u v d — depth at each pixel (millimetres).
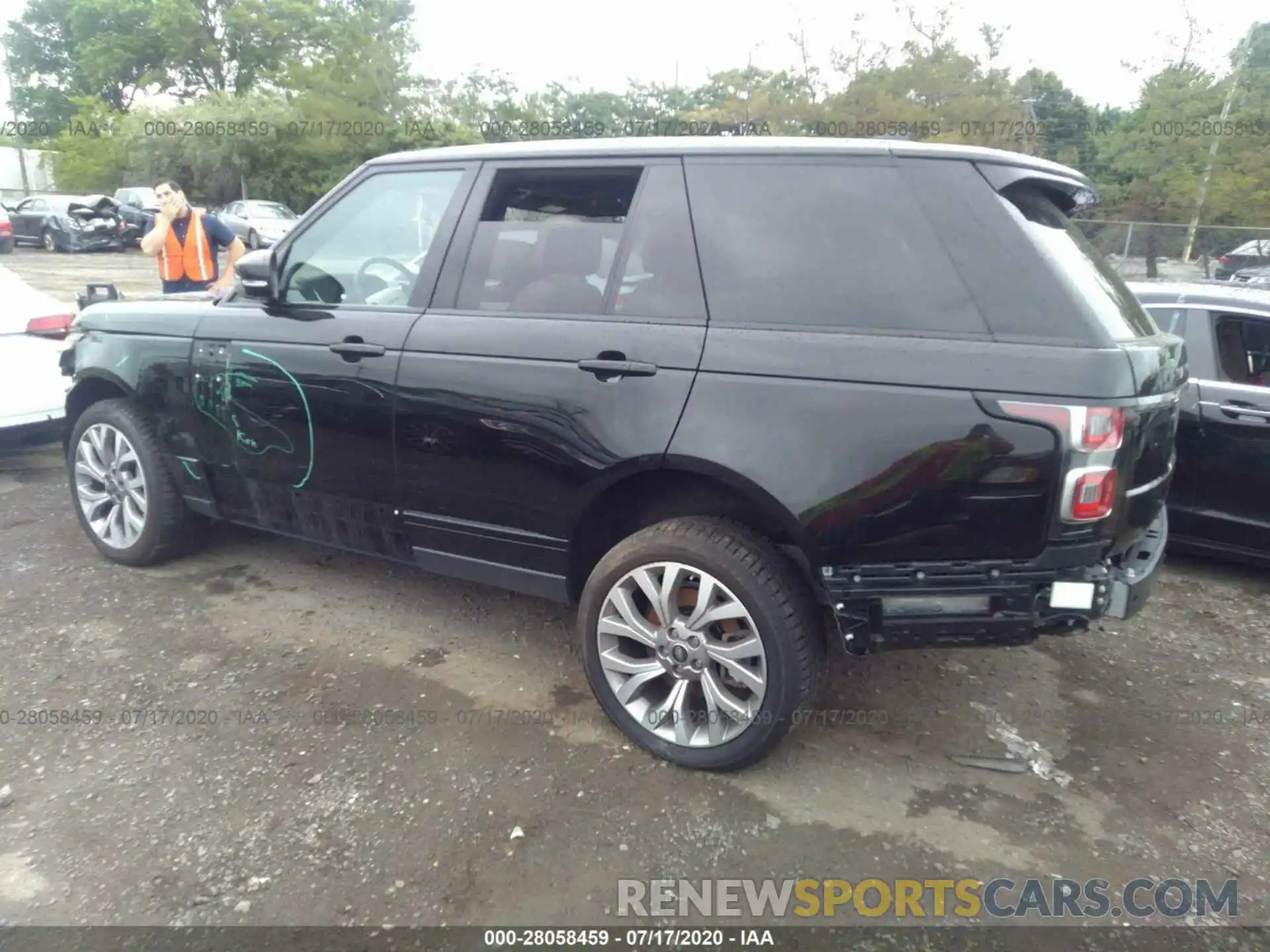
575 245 3162
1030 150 26062
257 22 41688
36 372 5594
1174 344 2936
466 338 3221
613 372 2922
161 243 6773
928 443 2545
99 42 44062
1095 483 2473
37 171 42625
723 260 2902
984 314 2574
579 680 3562
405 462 3385
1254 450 4551
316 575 4473
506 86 37250
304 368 3568
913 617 2660
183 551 4504
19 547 4707
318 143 33188
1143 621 4312
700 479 2949
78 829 2652
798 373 2688
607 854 2615
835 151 2842
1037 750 3203
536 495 3123
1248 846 2746
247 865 2531
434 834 2674
